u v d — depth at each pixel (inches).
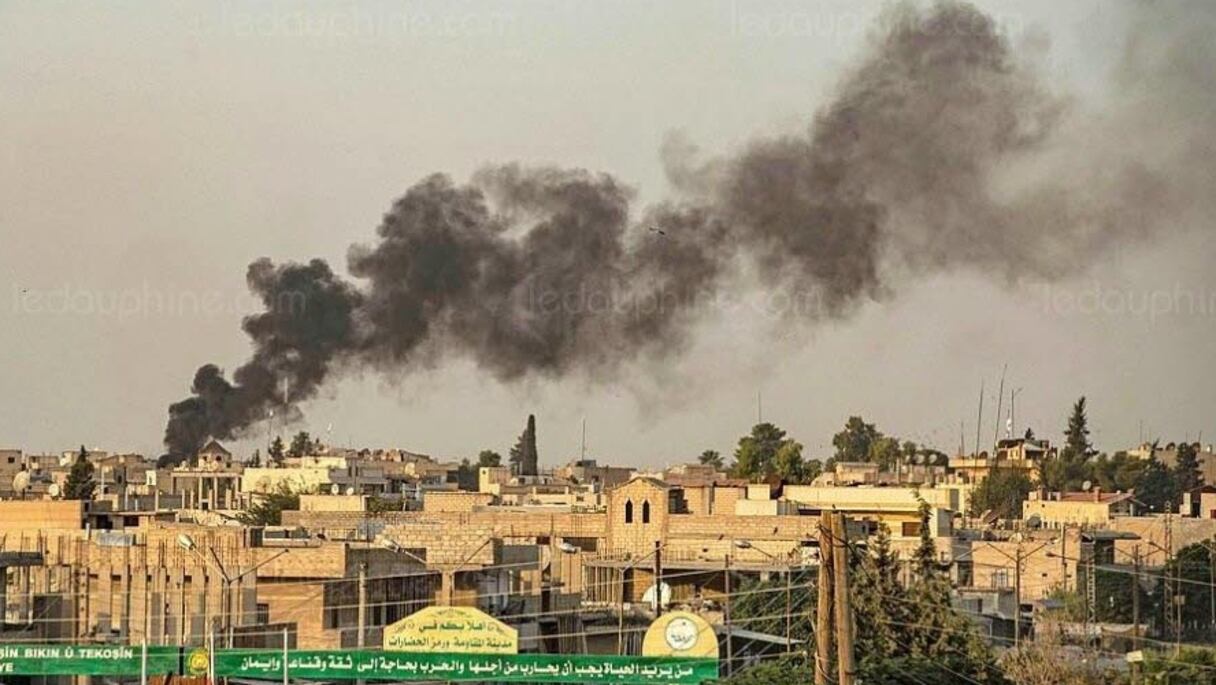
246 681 7711.6
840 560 5866.1
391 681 7568.9
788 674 7524.6
